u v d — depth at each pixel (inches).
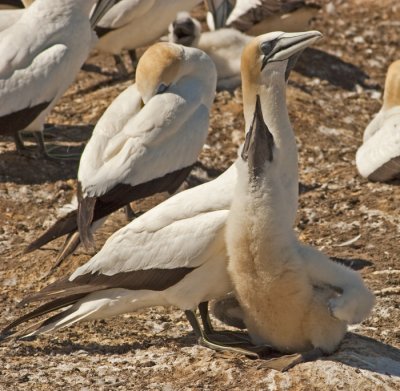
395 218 594.6
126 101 571.5
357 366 399.9
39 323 444.1
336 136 730.8
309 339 406.3
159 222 428.5
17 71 632.4
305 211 611.5
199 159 676.7
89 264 437.1
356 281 391.9
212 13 845.8
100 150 548.4
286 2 816.9
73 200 614.2
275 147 391.9
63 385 411.8
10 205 607.5
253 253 391.9
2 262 546.3
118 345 453.4
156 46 578.2
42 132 658.2
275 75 442.3
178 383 407.5
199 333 440.1
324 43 889.5
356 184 650.2
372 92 820.6
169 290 429.4
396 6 975.6
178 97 567.2
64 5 648.4
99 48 786.8
